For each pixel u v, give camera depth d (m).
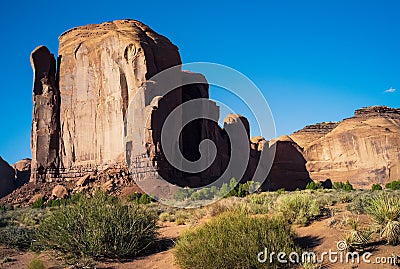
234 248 9.02
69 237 12.20
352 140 93.19
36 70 77.25
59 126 75.06
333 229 10.71
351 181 90.06
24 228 17.45
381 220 9.72
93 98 71.38
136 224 12.55
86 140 71.06
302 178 89.06
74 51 75.12
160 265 10.86
